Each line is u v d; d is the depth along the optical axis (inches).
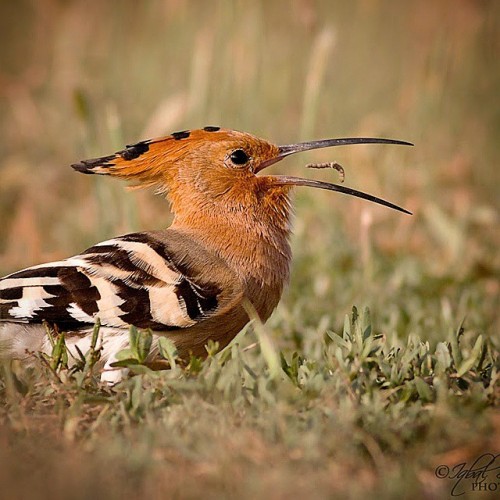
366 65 778.2
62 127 703.1
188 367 319.3
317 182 399.9
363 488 257.3
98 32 807.7
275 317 425.7
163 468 265.9
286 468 263.3
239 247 378.6
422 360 322.0
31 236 557.3
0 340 347.3
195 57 646.5
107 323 347.6
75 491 255.1
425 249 561.0
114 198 548.4
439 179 636.1
